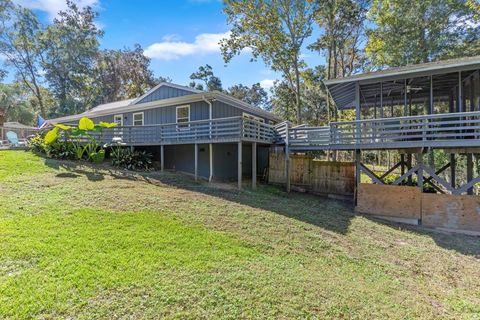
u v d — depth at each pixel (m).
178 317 3.17
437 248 6.70
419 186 9.03
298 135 11.76
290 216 7.68
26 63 29.55
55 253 4.30
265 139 12.18
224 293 3.70
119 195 7.70
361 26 21.56
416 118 8.75
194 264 4.39
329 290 4.09
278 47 20.64
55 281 3.61
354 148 10.02
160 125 12.35
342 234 6.82
